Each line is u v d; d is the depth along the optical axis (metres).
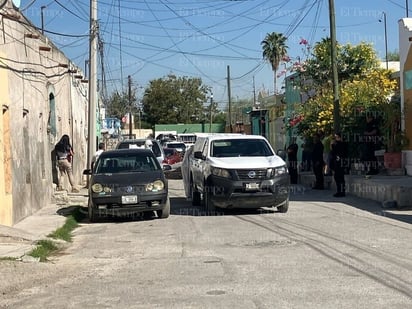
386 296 6.84
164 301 6.95
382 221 13.13
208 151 15.80
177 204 18.20
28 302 7.25
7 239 11.18
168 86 86.25
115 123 58.12
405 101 20.81
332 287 7.31
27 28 15.47
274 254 9.55
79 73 27.92
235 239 11.18
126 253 10.37
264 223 13.17
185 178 19.41
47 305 7.07
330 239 10.80
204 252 10.00
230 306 6.61
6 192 13.05
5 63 13.04
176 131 74.44
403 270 8.16
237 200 14.40
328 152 22.72
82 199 19.78
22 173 14.52
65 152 21.14
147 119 87.38
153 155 15.93
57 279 8.46
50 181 18.80
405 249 9.70
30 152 15.63
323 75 29.27
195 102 86.75
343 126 22.17
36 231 12.70
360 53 28.59
